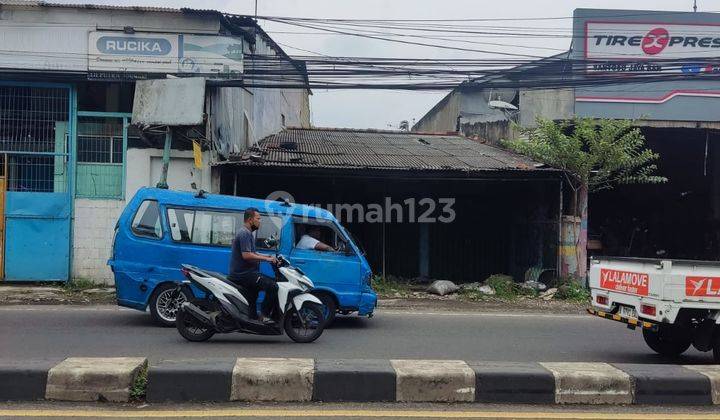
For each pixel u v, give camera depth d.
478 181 15.27
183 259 8.77
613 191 19.89
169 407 5.01
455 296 13.66
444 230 16.27
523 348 7.93
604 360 7.39
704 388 5.46
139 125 12.39
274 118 19.59
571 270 14.36
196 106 12.38
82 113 13.19
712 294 6.70
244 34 13.57
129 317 9.50
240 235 7.49
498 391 5.35
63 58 12.88
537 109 17.72
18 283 12.92
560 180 14.39
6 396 5.08
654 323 6.69
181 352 7.00
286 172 13.59
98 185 13.27
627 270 7.15
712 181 18.81
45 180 13.14
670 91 17.16
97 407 4.97
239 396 5.19
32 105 13.15
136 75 12.98
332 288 8.96
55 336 7.88
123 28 12.94
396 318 10.30
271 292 7.61
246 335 8.23
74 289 12.55
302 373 5.25
